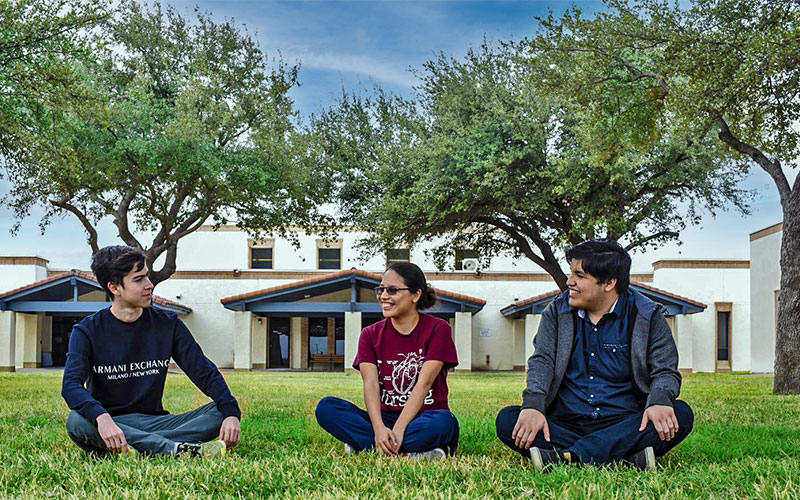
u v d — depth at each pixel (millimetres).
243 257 31938
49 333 30312
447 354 3836
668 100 12203
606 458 3297
